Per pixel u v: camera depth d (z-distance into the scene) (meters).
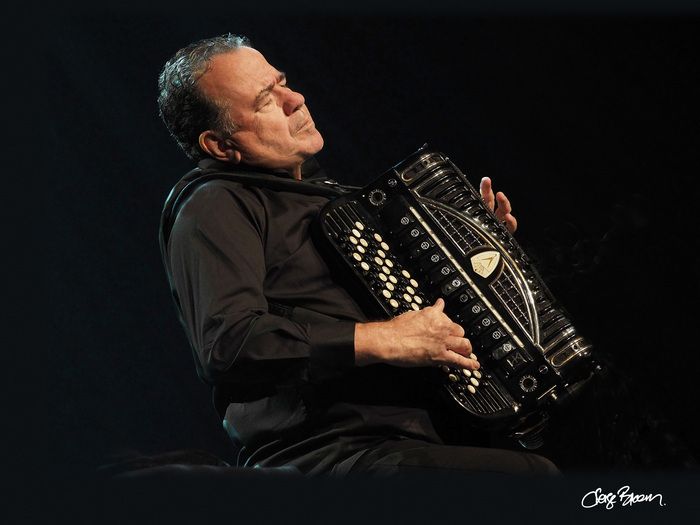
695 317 12.54
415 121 14.24
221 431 13.49
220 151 8.12
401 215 7.71
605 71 14.32
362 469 6.95
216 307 7.09
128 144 13.66
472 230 7.78
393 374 7.41
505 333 7.49
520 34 14.28
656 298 12.61
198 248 7.32
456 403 7.38
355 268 7.56
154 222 13.66
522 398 7.43
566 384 7.50
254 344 6.94
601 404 9.35
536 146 14.32
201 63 8.10
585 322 12.36
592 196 14.23
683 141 14.20
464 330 7.53
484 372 7.47
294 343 6.98
